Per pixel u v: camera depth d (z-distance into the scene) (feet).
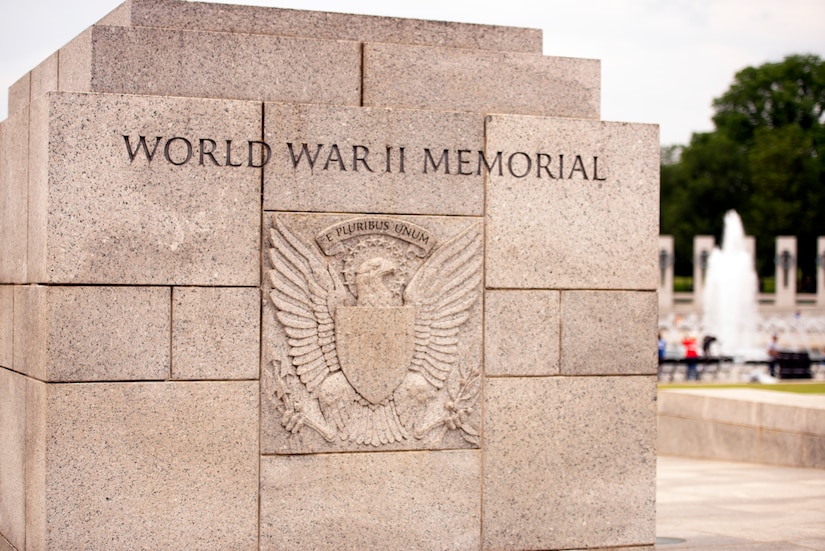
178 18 22.57
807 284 217.77
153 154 21.06
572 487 23.43
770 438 42.57
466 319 22.84
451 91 23.35
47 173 20.44
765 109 231.09
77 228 20.59
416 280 22.54
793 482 37.52
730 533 27.94
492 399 22.99
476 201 22.93
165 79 21.77
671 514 30.99
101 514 20.72
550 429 23.32
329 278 22.07
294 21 23.18
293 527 21.80
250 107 21.68
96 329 20.71
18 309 22.57
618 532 23.71
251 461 21.57
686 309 162.81
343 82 22.72
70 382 20.56
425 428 22.53
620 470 23.73
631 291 23.86
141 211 20.97
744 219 217.97
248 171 21.61
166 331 21.09
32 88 25.95
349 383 22.12
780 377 78.28
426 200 22.63
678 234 225.35
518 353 23.15
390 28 23.70
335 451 22.06
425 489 22.57
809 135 221.05
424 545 22.54
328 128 22.11
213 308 21.38
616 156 23.80
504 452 23.06
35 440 21.11
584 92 24.14
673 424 47.14
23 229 22.20
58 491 20.48
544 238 23.34
